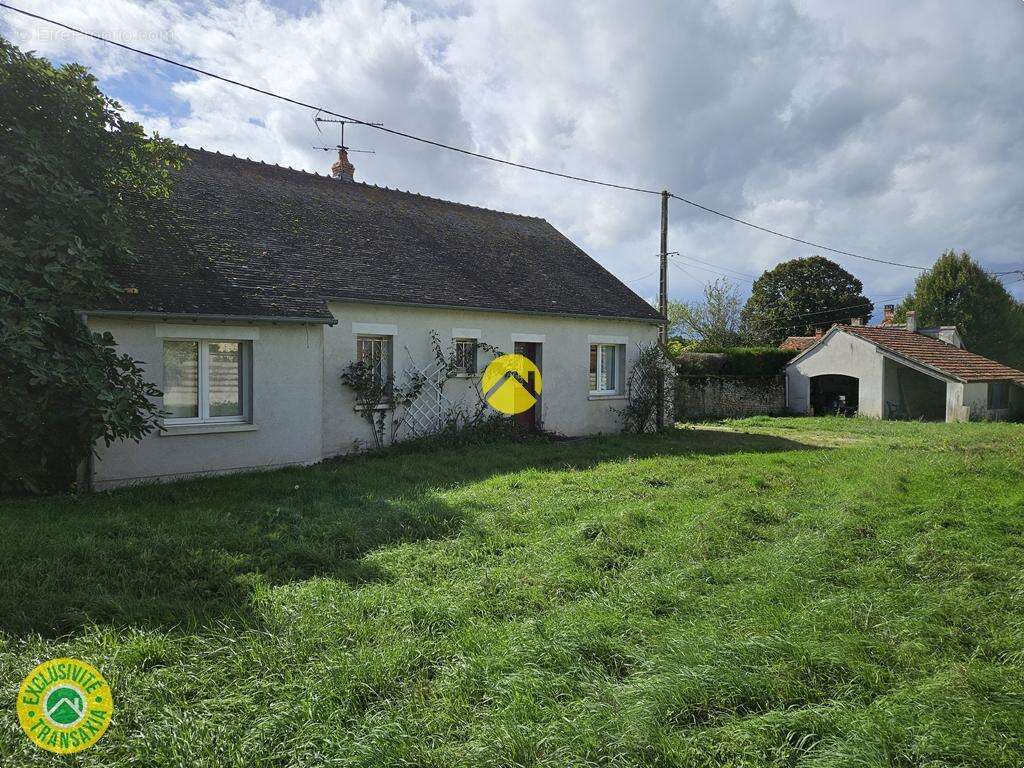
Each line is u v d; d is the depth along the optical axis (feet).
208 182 42.47
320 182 51.01
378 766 8.68
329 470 32.48
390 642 12.34
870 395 79.15
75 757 8.91
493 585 15.38
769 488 27.27
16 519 20.61
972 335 125.80
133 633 12.36
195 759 8.92
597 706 9.97
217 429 31.83
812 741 9.20
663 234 70.64
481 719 9.93
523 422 49.14
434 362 42.50
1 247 23.47
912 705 9.87
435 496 25.22
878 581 15.56
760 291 171.94
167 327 30.17
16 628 12.52
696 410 79.20
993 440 47.32
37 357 23.17
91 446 26.71
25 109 26.66
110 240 27.53
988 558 17.16
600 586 15.52
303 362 35.09
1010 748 8.90
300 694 10.39
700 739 9.25
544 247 61.11
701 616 13.56
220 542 18.38
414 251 47.57
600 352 55.57
